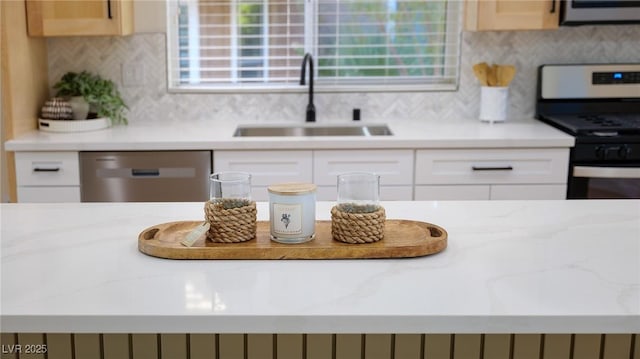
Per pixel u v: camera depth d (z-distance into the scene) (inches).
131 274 51.4
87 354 55.5
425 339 55.2
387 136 121.1
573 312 44.4
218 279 50.3
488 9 127.4
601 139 118.9
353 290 48.1
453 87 143.5
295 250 54.6
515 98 143.7
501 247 58.4
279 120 143.2
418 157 119.7
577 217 68.6
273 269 52.4
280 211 55.9
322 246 55.1
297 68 145.1
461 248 58.1
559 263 54.2
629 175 118.5
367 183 56.6
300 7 142.4
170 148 117.3
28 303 45.7
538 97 141.3
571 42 141.2
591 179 120.1
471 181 120.9
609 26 140.5
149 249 55.5
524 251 57.3
